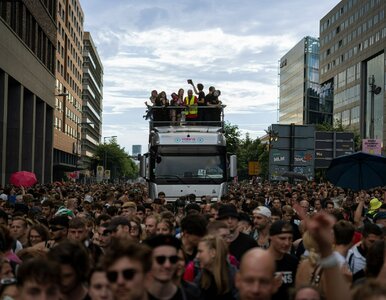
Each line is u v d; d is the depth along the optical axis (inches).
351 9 4909.0
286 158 1488.7
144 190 1550.2
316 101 6008.9
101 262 174.7
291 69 6555.1
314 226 163.0
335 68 5290.4
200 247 240.5
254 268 166.1
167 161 910.4
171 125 1010.1
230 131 2625.5
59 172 3826.3
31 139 2133.4
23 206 583.2
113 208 535.8
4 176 1707.7
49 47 2500.0
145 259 173.2
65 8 4069.9
